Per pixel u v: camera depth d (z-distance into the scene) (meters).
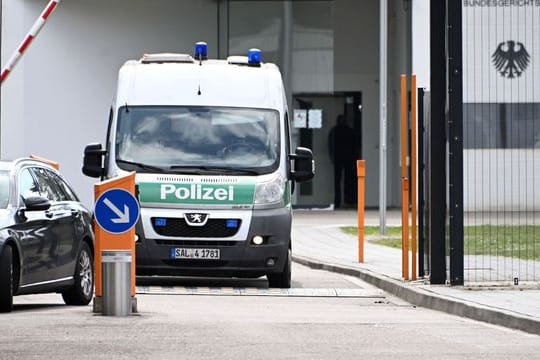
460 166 32.31
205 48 40.19
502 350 20.97
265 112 37.44
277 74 38.66
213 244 35.25
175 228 35.19
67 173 73.56
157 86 37.66
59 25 73.06
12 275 26.91
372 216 74.19
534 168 42.72
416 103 35.34
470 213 42.38
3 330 23.33
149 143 36.56
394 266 42.25
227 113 37.22
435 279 33.25
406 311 29.50
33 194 28.75
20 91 72.38
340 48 82.25
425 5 69.81
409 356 20.00
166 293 34.09
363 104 82.69
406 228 35.47
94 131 74.12
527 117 44.72
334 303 31.89
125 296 26.45
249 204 35.41
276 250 35.53
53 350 20.42
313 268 45.03
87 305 30.53
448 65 31.98
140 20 75.06
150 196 35.31
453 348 21.22
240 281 39.22
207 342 21.67
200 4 76.94
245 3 79.81
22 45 25.78
